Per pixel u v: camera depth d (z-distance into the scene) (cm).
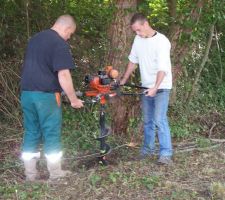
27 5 564
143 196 373
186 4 539
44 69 385
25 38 575
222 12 547
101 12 585
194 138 540
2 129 529
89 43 588
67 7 593
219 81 666
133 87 457
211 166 441
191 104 611
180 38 527
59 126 401
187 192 378
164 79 432
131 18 454
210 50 675
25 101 394
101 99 418
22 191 377
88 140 500
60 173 408
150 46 428
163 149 444
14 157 462
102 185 387
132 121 520
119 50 493
